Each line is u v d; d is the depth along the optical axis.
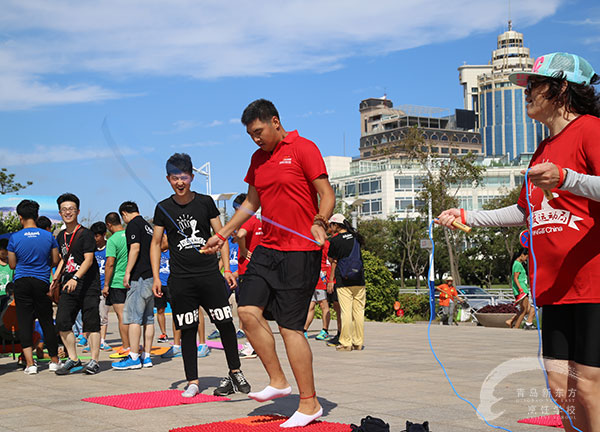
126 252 8.96
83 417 4.84
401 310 23.34
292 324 4.32
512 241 56.75
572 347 2.90
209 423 4.37
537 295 2.97
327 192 4.30
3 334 8.48
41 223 8.87
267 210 4.44
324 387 6.05
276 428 4.17
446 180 42.81
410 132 43.03
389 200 96.94
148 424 4.54
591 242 2.81
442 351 9.10
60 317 7.47
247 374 7.05
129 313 7.80
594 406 2.81
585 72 2.99
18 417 4.91
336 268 9.49
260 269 4.45
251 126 4.38
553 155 2.97
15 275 7.65
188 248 5.65
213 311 5.65
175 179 5.70
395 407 5.04
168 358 8.90
